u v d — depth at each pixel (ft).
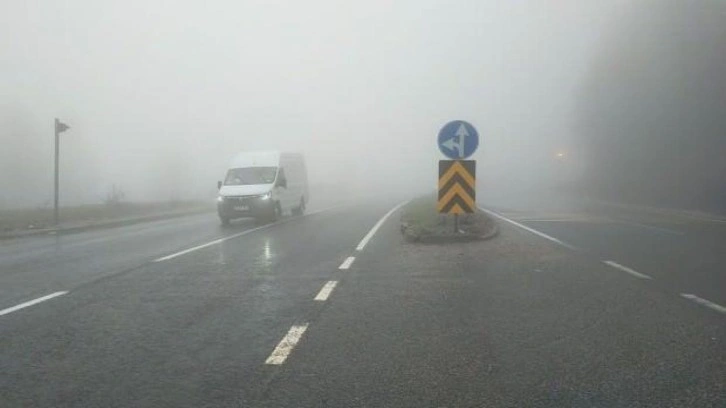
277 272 36.32
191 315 25.57
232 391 16.81
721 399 15.87
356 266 38.11
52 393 16.78
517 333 22.24
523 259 40.11
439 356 19.67
